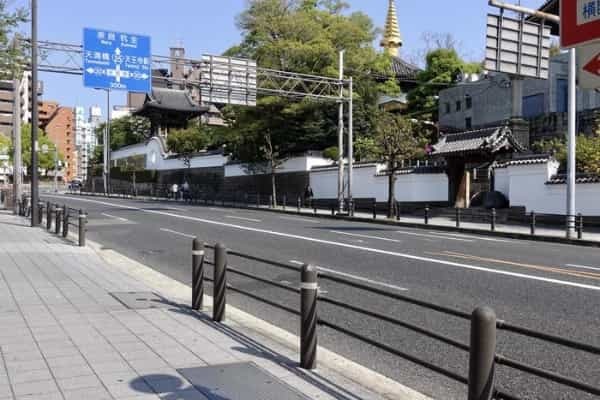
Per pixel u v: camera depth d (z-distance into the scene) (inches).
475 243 679.7
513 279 408.5
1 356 216.4
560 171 986.7
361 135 1505.9
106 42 995.9
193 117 2664.9
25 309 303.4
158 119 2618.1
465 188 1151.6
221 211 1342.3
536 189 977.5
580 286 379.2
